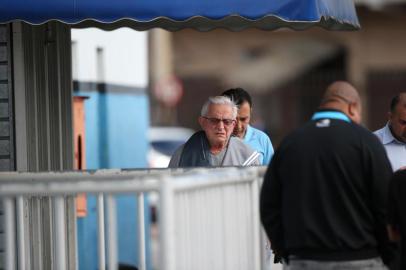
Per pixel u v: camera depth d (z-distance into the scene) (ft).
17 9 62.03
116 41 114.11
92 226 97.19
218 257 51.47
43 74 75.00
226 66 305.73
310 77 299.79
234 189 54.29
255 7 61.67
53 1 61.93
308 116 296.92
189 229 47.75
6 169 71.26
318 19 62.08
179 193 46.65
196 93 305.73
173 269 44.91
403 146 70.90
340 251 48.96
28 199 64.03
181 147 70.69
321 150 49.42
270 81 303.27
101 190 46.91
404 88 295.89
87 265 95.04
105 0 61.77
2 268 69.10
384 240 50.29
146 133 126.52
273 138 296.71
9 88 71.26
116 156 112.57
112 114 111.34
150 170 60.75
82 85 100.89
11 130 71.36
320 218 49.11
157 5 61.62
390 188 49.78
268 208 51.39
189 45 306.14
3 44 71.26
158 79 286.05
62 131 78.02
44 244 64.75
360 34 297.94
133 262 109.50
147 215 104.68
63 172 60.64
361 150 49.21
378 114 295.48
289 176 49.98
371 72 298.35
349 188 49.11
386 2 288.92
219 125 69.00
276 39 304.09
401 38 296.92
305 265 49.34
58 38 76.74
